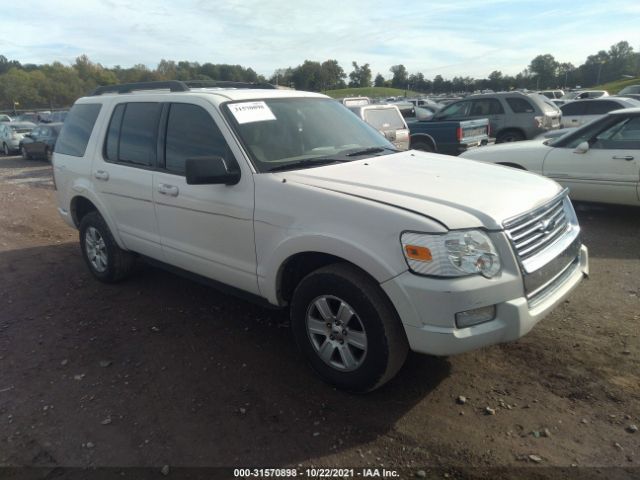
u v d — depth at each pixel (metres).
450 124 12.06
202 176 3.38
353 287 2.98
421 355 3.70
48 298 5.05
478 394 3.22
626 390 3.18
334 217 3.05
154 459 2.78
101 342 4.10
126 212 4.63
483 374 3.44
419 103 34.47
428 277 2.72
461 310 2.71
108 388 3.46
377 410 3.12
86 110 5.29
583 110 15.58
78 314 4.64
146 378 3.56
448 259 2.70
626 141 6.63
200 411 3.17
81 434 3.00
